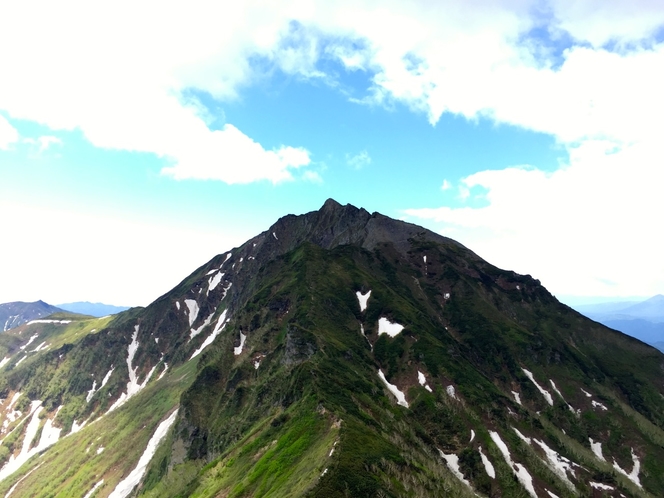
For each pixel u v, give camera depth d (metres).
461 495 93.69
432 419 146.38
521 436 149.62
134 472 175.38
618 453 168.25
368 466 85.12
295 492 78.81
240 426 142.50
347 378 146.38
